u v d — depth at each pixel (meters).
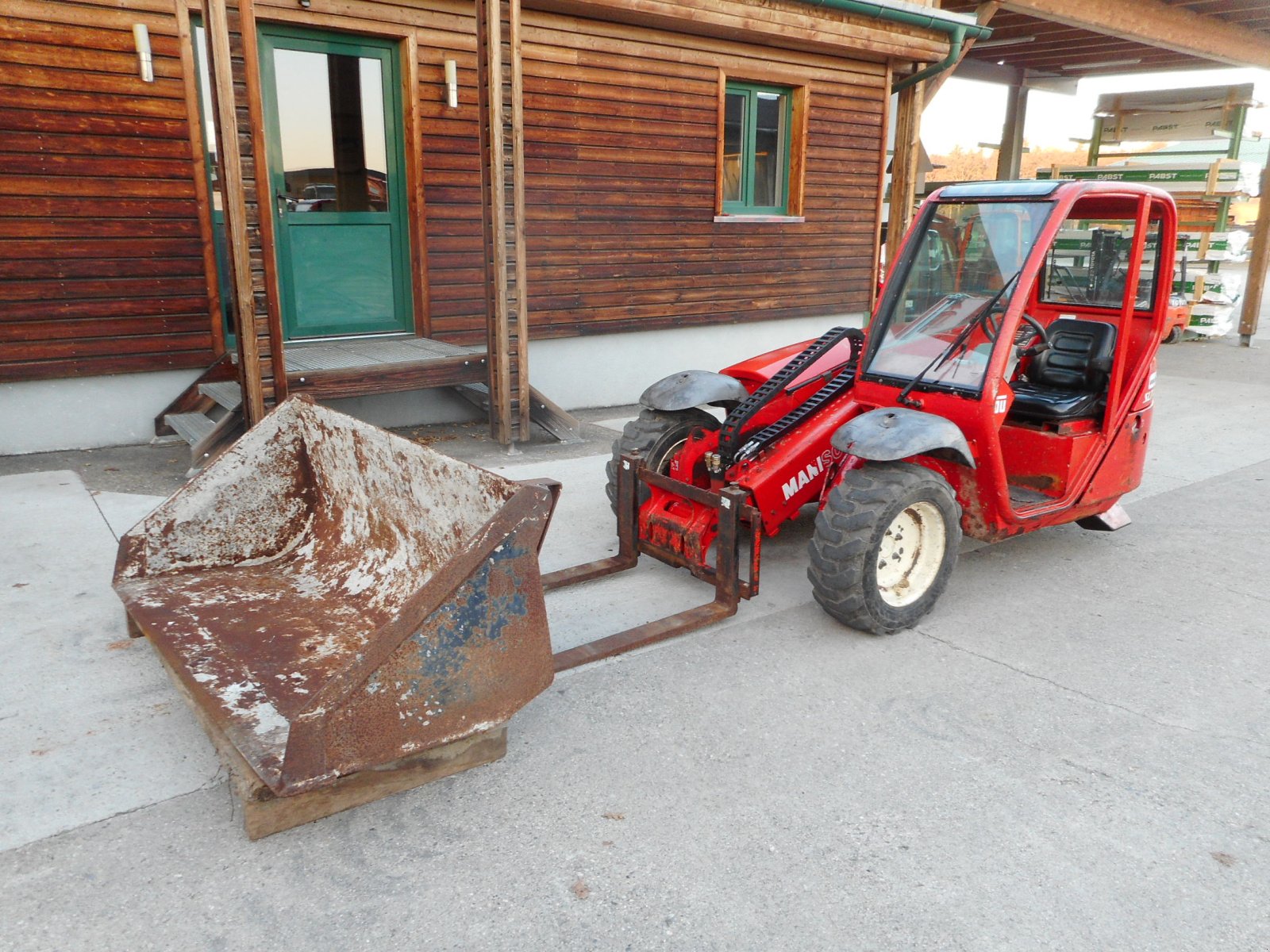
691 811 2.58
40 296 5.63
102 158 5.66
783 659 3.52
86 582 3.97
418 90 6.63
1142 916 2.20
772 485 3.91
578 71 7.27
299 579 3.48
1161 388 9.54
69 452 5.91
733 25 7.21
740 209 8.78
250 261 5.02
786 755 2.86
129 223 5.81
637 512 4.20
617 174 7.71
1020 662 3.54
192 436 5.48
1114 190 3.83
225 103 4.71
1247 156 21.94
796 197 8.90
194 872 2.31
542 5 6.79
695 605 3.99
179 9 5.70
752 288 8.88
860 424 3.54
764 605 4.05
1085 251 4.64
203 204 6.03
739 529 3.86
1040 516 4.08
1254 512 5.52
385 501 3.33
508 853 2.40
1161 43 10.49
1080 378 4.44
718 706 3.15
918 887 2.29
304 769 2.29
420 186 6.81
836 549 3.49
